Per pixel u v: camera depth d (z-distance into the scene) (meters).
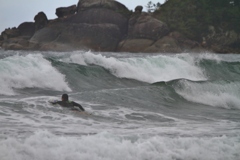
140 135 38.38
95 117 46.53
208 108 65.19
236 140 40.16
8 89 55.38
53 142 32.03
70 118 44.41
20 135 34.97
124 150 33.28
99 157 31.73
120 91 63.88
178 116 53.47
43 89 59.66
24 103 48.19
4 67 57.97
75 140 33.03
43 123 40.84
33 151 30.31
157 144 35.38
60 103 49.03
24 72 60.09
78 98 55.97
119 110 52.22
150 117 50.34
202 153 35.84
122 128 42.34
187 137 39.12
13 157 28.95
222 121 51.78
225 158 35.88
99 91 61.62
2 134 34.81
